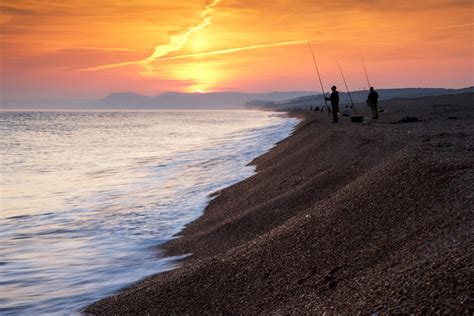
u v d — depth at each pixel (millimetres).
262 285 7188
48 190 21562
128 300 7836
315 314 5754
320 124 33656
